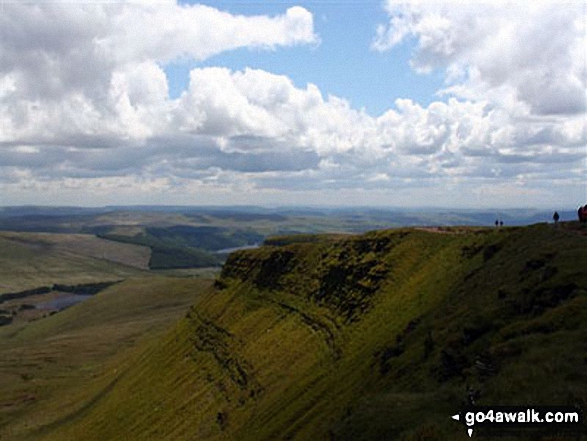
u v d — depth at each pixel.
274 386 94.12
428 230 105.56
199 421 105.12
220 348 131.25
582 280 45.00
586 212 68.44
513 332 43.16
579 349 33.53
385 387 56.31
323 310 107.44
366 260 105.12
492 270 67.50
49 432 144.25
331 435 44.56
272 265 143.62
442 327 59.75
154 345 177.62
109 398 150.00
